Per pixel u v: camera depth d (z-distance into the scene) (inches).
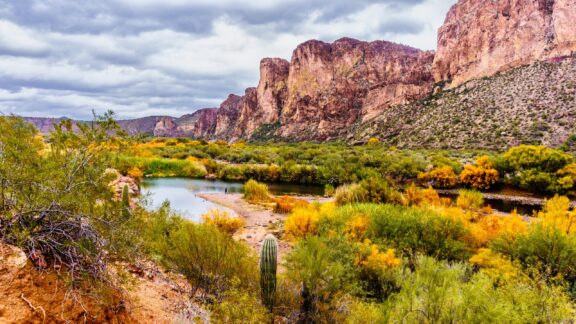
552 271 322.7
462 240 410.9
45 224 119.8
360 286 276.5
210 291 203.0
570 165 1261.1
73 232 123.2
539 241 346.0
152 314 150.3
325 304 214.1
